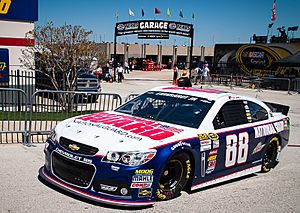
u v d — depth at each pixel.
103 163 3.97
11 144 7.00
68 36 11.34
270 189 5.46
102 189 4.00
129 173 3.96
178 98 5.53
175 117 5.11
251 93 23.12
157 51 70.38
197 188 4.86
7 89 6.82
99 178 3.98
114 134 4.36
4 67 11.44
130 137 4.29
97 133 4.39
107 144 4.11
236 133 5.29
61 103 9.22
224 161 5.14
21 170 5.46
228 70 35.31
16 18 11.88
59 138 4.49
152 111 5.35
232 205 4.67
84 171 4.08
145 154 4.06
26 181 4.98
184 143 4.46
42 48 11.51
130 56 67.12
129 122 4.85
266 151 6.18
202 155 4.74
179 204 4.50
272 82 27.03
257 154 5.88
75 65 11.30
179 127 4.82
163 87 6.23
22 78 12.05
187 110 5.21
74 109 9.50
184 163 4.57
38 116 9.40
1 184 4.82
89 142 4.18
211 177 5.02
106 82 28.50
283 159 7.44
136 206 4.06
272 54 30.47
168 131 4.60
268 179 6.00
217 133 4.98
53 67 11.34
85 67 11.73
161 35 28.94
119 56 65.88
